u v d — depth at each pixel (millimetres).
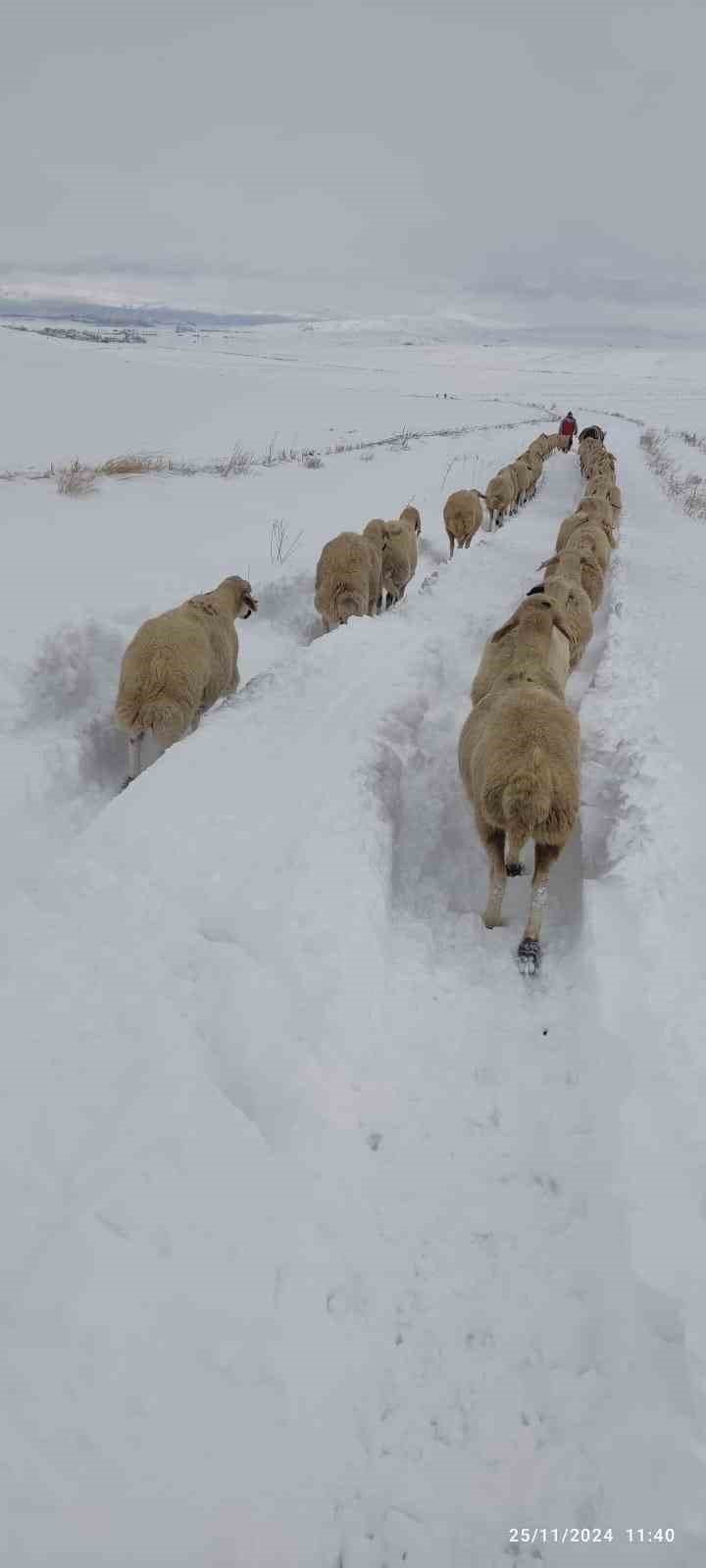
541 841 4281
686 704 6848
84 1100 2865
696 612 9836
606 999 3699
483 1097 3523
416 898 5027
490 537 13984
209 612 6266
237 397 32344
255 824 4719
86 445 18906
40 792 5637
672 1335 2469
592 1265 2838
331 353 138625
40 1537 1851
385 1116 3371
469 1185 3146
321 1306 2633
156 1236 2570
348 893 4230
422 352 152750
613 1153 3023
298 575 10031
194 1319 2414
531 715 4406
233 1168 2863
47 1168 2627
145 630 5789
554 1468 2361
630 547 13484
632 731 6195
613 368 116375
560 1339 2672
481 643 8531
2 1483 1900
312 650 7277
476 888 5129
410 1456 2387
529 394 61000
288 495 14945
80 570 8898
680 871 4504
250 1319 2486
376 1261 2840
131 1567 1893
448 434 27438
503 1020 3969
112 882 4109
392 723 6207
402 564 9969
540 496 20812
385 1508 2277
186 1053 3217
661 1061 3316
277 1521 2125
